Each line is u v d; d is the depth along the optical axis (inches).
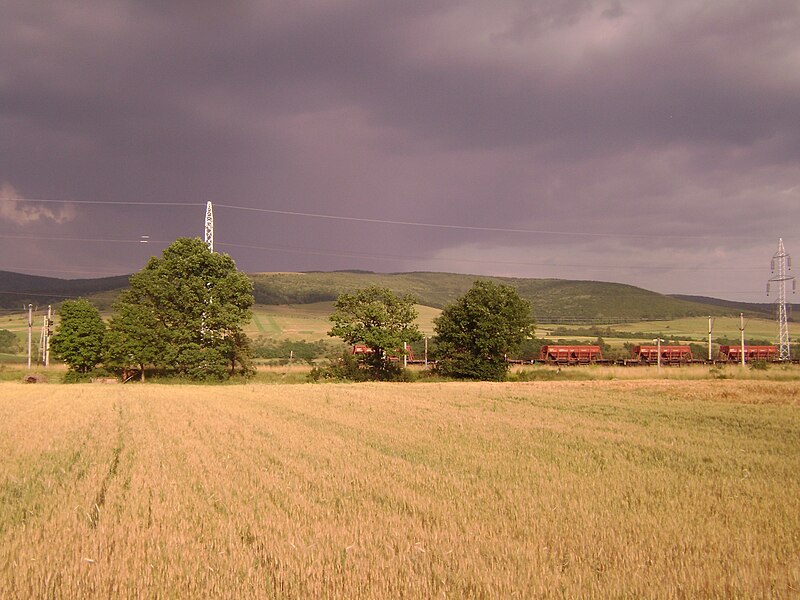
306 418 1234.6
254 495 553.6
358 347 3282.5
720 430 1042.1
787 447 858.8
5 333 5816.9
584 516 482.3
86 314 2987.2
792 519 475.8
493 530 446.9
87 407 1510.8
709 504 524.7
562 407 1464.1
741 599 323.9
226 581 350.0
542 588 332.2
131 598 329.7
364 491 572.7
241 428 1068.5
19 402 1669.5
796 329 7554.1
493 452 803.4
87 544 408.8
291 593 335.3
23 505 521.3
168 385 2610.7
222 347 2918.3
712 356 4143.7
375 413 1331.2
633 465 712.4
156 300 2965.1
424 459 750.5
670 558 384.5
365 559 378.6
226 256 3068.4
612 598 322.7
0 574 359.9
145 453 799.1
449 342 2950.3
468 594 334.6
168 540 416.2
